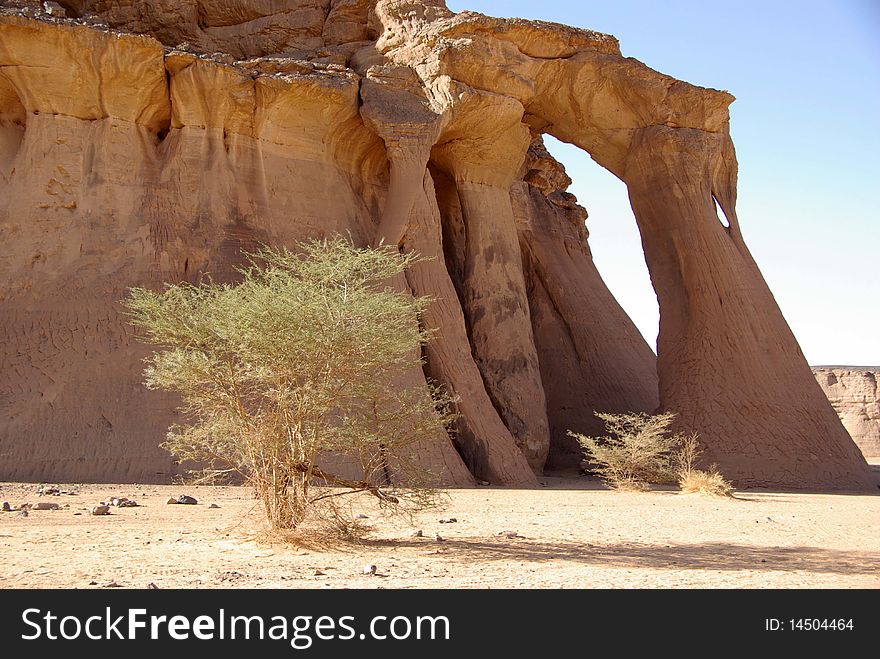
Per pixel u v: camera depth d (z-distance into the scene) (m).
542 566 6.84
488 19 23.67
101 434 16.83
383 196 24.39
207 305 8.85
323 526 8.12
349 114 22.52
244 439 8.38
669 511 12.96
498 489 18.66
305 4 26.14
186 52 20.28
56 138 19.16
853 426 51.53
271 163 21.33
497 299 24.42
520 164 25.75
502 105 23.64
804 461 23.19
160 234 19.33
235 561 6.80
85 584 5.50
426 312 21.48
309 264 9.02
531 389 24.14
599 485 21.25
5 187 18.98
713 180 25.97
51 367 17.38
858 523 11.67
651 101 25.56
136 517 10.12
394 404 9.16
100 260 18.66
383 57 24.42
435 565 6.80
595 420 28.52
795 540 9.25
